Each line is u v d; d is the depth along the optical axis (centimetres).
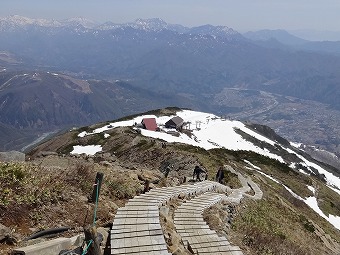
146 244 1140
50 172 1521
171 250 1202
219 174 3591
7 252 913
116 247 1099
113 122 14175
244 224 2184
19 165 1421
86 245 958
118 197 1683
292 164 12719
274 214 3344
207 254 1306
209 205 2022
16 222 1098
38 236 1058
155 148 6619
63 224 1188
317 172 13150
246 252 1681
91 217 1309
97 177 1412
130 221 1302
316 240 3531
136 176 2088
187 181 2836
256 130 16412
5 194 1142
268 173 8062
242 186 4216
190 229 1513
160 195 1812
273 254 1891
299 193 7106
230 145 12531
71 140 11525
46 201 1261
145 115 15825
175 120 13538
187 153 5753
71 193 1409
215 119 16350
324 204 7094
